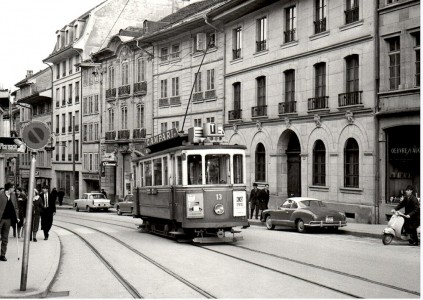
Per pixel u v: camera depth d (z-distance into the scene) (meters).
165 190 20.58
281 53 32.94
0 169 39.38
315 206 24.08
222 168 19.08
